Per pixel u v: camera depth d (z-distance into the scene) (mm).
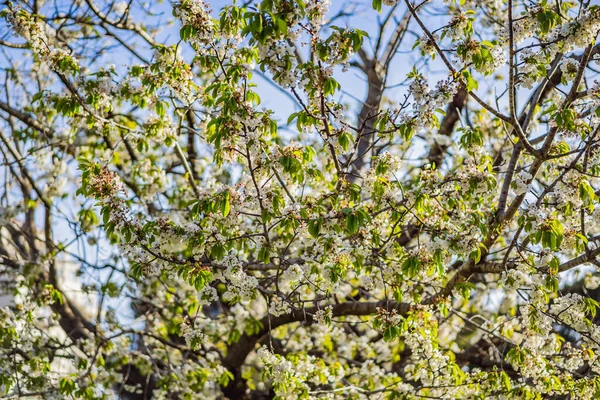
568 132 5078
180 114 6352
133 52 7742
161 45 5754
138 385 8578
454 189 5164
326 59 4441
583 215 5219
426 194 4953
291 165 4637
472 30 4641
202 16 4820
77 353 9195
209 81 7820
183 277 4789
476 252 4934
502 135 7871
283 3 4312
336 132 4855
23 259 9000
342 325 8484
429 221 5320
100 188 4770
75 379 7457
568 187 5062
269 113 4680
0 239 9242
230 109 4504
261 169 4910
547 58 4973
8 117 8695
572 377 5871
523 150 5777
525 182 4988
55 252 8344
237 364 8516
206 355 8336
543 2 4723
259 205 5043
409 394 6211
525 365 5570
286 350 8695
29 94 8617
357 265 4969
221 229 5156
